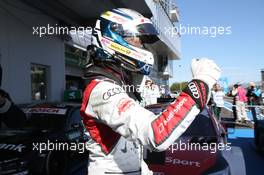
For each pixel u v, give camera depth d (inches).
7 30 356.2
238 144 364.8
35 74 419.5
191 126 183.6
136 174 63.5
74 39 520.1
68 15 438.0
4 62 350.0
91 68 63.0
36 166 192.7
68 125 240.4
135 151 63.7
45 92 441.4
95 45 63.5
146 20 63.9
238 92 548.1
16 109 118.6
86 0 385.4
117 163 61.2
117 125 54.6
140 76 67.2
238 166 155.3
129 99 55.9
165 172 147.4
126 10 65.3
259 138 312.8
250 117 587.8
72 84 556.7
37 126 235.9
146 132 51.4
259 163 285.0
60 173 216.4
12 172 177.3
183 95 52.9
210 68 54.3
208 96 53.2
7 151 185.5
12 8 364.2
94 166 62.3
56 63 460.1
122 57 62.1
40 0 377.1
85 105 60.6
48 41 440.1
